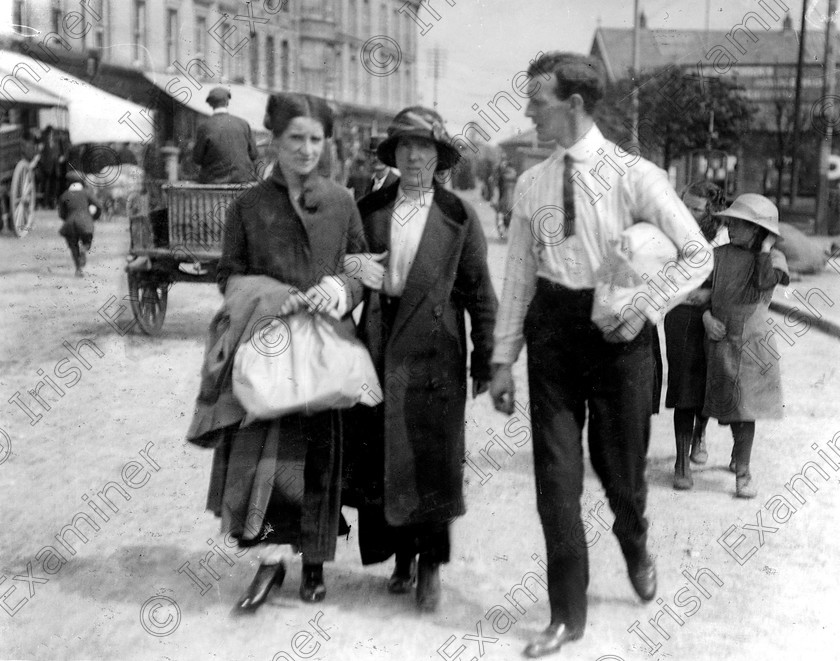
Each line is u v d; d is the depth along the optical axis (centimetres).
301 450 360
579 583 354
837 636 362
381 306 372
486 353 374
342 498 384
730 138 566
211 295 924
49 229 1697
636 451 356
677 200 342
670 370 520
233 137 522
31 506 468
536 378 349
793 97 1023
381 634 360
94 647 348
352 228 362
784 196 1256
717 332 505
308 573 384
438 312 364
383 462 374
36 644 351
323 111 356
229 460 358
